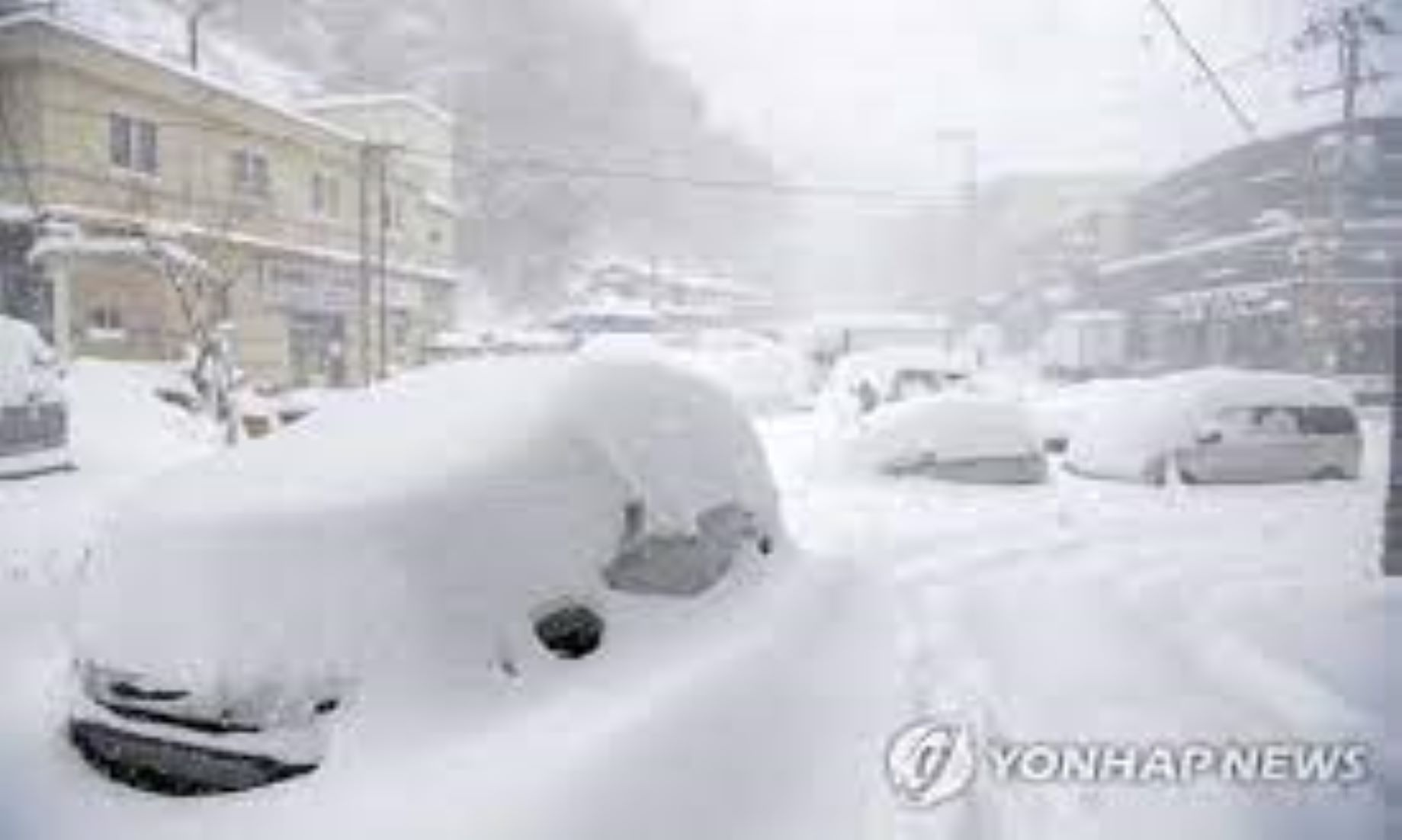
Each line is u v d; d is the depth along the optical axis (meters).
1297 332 31.59
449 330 43.19
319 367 33.41
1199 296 38.22
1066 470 14.09
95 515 9.55
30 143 23.39
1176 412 12.70
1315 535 9.23
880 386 21.27
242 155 29.42
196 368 20.06
